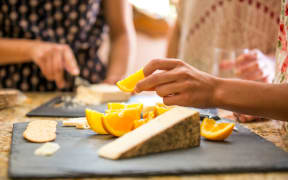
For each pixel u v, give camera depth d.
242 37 1.62
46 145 0.75
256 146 0.81
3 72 2.09
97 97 1.72
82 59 2.21
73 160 0.68
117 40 2.36
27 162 0.66
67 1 2.06
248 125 1.16
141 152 0.71
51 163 0.66
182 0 1.93
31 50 1.85
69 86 2.19
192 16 1.79
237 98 0.84
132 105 1.06
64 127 1.00
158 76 0.91
